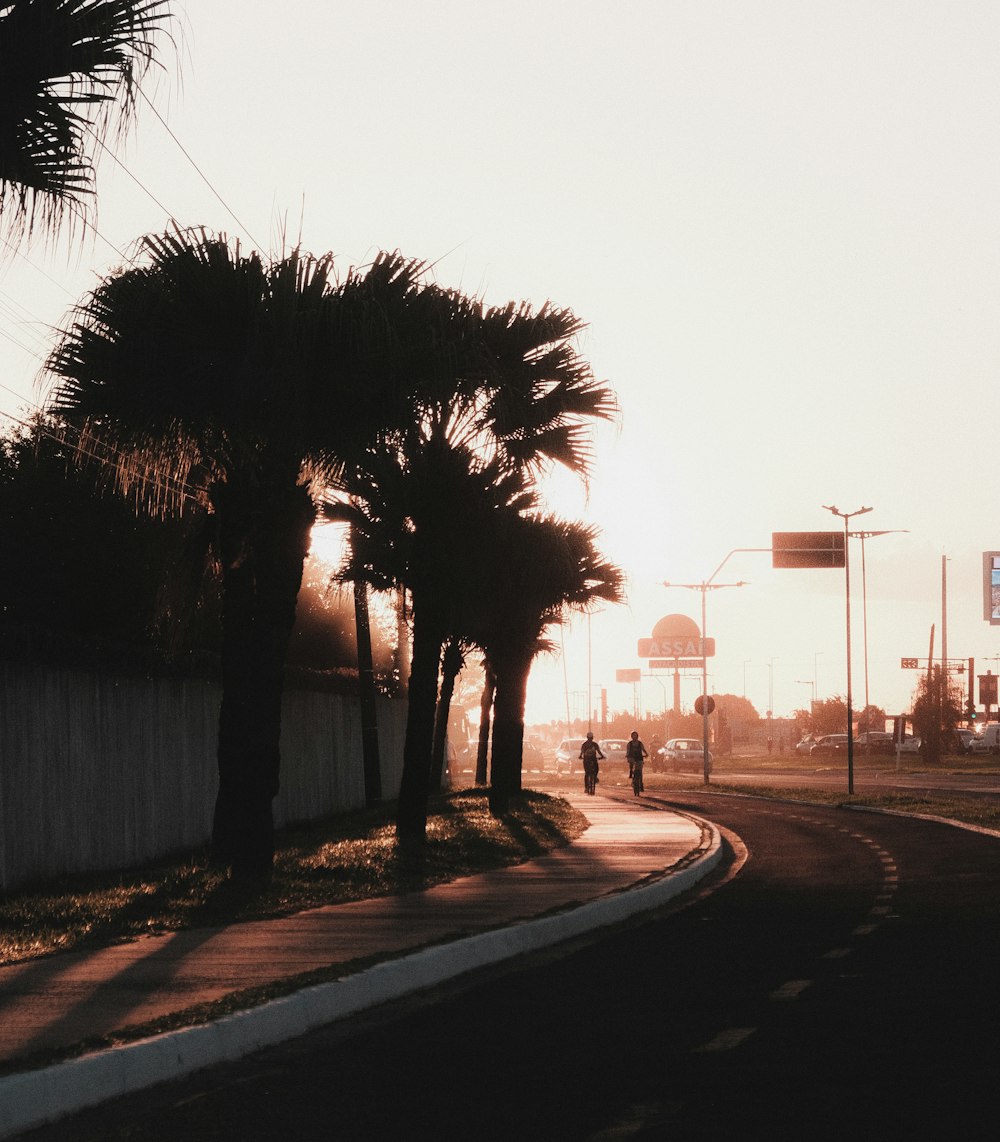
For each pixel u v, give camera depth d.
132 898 14.95
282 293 15.87
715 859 22.23
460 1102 7.18
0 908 13.88
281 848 22.45
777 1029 8.85
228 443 17.05
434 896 15.87
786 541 65.75
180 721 21.56
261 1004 8.80
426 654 23.83
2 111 9.90
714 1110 6.88
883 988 10.32
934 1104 6.89
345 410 16.72
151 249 16.08
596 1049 8.40
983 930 13.56
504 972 11.53
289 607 17.33
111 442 16.92
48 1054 7.32
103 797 18.69
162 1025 8.14
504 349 21.72
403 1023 9.32
